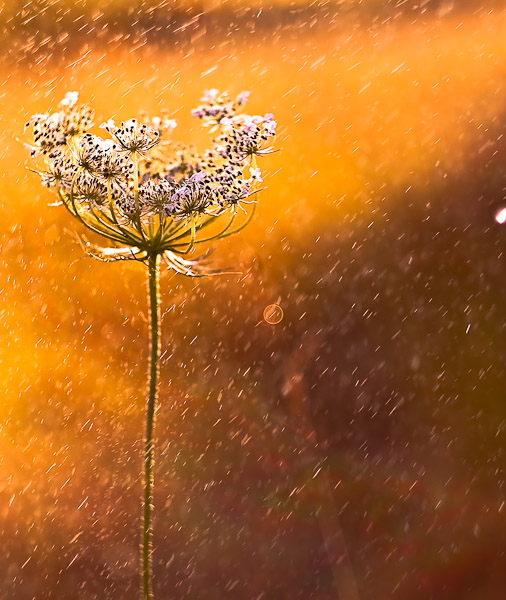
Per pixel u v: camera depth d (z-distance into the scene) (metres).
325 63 4.26
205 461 1.41
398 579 1.31
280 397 1.47
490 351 1.58
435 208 2.22
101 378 1.63
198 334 1.70
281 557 1.34
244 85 3.88
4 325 1.68
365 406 1.52
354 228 2.12
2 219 2.02
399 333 1.70
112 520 1.36
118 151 1.14
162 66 4.12
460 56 4.14
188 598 1.32
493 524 1.33
